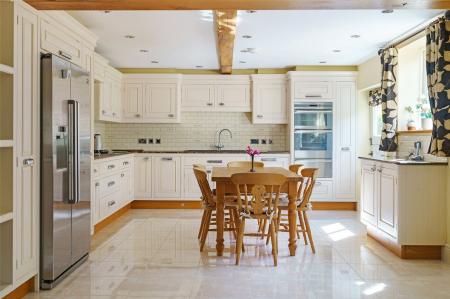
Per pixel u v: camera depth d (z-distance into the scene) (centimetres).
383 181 462
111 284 341
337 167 719
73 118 354
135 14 444
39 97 326
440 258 423
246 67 759
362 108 722
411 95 535
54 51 366
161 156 725
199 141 786
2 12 288
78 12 435
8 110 289
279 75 745
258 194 397
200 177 448
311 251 448
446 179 418
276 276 363
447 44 397
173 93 752
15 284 293
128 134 786
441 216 419
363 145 722
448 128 395
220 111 767
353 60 688
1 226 289
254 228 566
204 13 440
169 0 308
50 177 328
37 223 324
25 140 306
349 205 724
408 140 511
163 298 310
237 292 323
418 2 316
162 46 589
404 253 422
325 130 721
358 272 376
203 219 498
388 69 536
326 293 322
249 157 721
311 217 652
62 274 353
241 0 312
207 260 412
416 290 330
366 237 516
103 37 540
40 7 324
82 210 393
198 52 630
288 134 748
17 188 296
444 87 397
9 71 283
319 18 455
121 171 639
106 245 470
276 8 334
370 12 432
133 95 752
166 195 725
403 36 523
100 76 612
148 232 538
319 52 628
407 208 420
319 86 722
